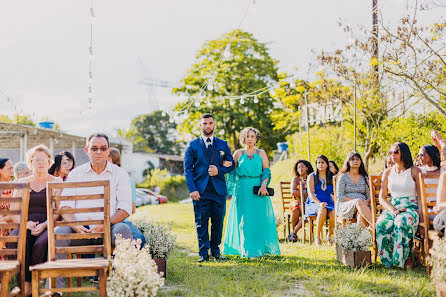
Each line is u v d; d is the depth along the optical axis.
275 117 22.47
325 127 16.41
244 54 29.56
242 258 6.41
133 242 4.09
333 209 7.62
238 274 5.34
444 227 4.66
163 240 5.25
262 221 6.52
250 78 29.16
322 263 5.85
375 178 5.94
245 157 6.57
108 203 4.09
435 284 4.38
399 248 5.28
